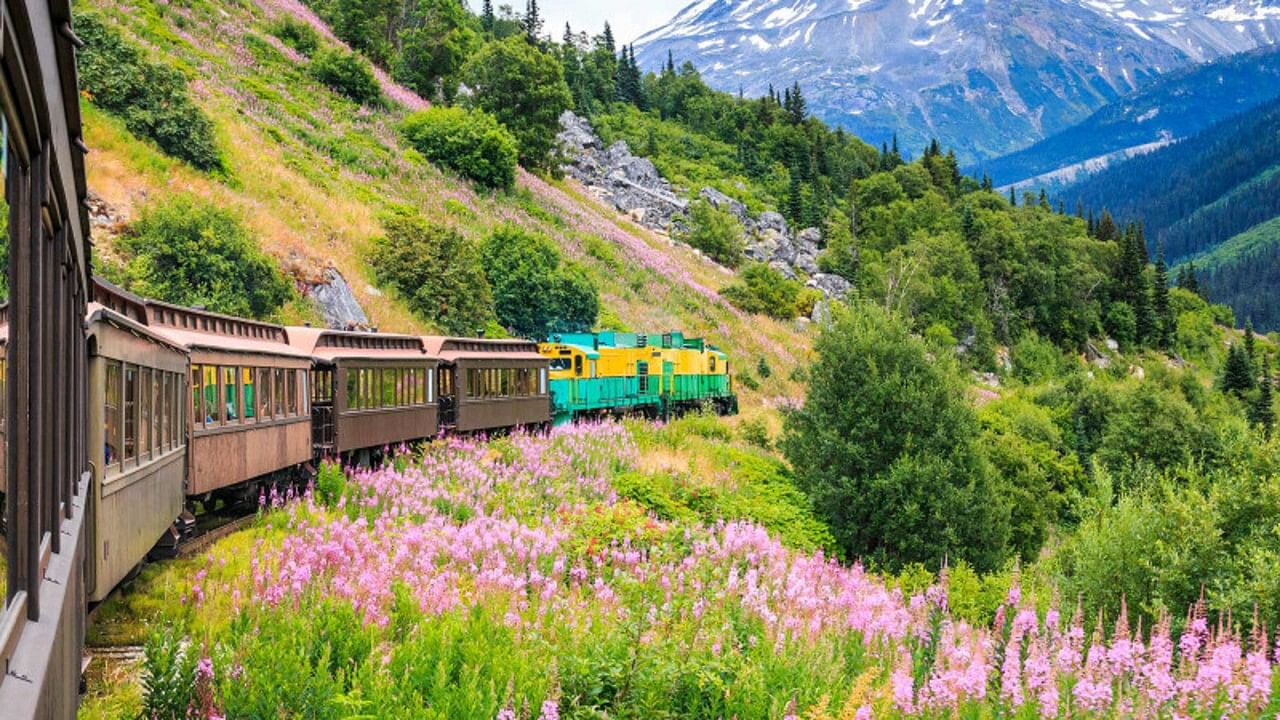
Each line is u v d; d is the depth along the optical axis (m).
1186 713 9.80
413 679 9.98
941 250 96.81
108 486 9.82
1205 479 20.47
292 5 76.19
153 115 37.50
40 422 4.36
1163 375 67.50
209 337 16.67
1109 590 17.00
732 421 43.03
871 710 9.33
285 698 8.79
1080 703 9.95
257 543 14.55
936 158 142.75
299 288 34.78
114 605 11.95
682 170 110.69
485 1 136.00
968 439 27.70
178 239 30.14
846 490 27.22
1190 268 177.38
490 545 15.18
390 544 15.04
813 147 135.75
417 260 42.22
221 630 10.92
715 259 87.50
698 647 11.41
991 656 11.47
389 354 24.80
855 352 28.67
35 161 4.27
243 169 41.72
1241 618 15.22
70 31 4.90
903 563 26.56
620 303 58.47
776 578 15.70
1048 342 103.06
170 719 8.51
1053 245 114.94
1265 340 163.38
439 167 63.03
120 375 10.55
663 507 23.58
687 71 146.25
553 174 85.25
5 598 3.79
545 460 25.16
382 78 73.19
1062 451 49.16
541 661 10.80
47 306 4.96
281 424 19.03
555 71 83.81
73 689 6.47
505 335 45.34
